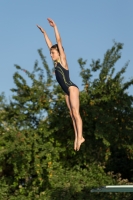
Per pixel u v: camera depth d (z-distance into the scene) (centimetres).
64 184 2298
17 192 2316
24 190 2298
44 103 2361
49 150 2264
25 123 2384
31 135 2294
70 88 1330
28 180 2322
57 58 1359
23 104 2373
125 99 2394
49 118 2353
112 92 2370
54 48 1360
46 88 2394
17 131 2303
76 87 1341
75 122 1326
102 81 2406
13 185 2305
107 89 2397
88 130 2356
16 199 2252
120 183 2408
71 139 2358
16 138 2247
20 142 2239
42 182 2267
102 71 2422
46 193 2264
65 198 2241
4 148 2244
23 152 2223
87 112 2322
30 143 2252
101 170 2430
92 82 2417
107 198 2348
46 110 2381
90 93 2406
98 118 2305
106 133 2294
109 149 2436
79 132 1298
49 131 2319
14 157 2212
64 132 2400
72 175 2373
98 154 2466
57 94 2383
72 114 1341
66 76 1343
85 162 2433
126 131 2394
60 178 2311
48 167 2269
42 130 2320
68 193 2261
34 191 2284
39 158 2245
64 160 2436
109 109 2416
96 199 2327
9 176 2362
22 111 2361
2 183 2281
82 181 2383
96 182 2364
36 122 2417
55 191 2269
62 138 2395
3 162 2306
